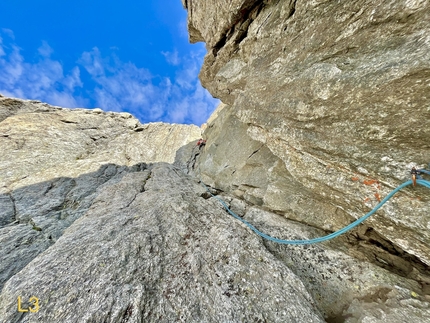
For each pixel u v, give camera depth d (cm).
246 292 477
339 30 490
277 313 428
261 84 782
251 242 636
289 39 654
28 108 2328
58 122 2267
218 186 1385
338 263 591
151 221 747
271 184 939
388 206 450
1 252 805
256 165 1113
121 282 494
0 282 698
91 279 504
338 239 682
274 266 543
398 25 384
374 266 555
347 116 475
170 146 2470
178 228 704
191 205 868
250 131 929
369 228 662
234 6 791
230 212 877
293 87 613
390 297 462
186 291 485
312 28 563
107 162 1908
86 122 2452
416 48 349
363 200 509
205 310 442
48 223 1023
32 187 1347
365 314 430
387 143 421
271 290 476
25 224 1005
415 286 480
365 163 470
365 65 428
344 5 465
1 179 1387
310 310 430
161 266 555
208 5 961
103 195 1121
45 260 590
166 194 998
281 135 700
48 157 1777
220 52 1096
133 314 414
